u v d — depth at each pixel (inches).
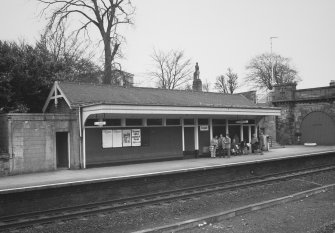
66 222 433.7
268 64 2568.9
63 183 507.2
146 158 797.9
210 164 721.0
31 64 852.6
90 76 1286.9
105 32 1208.8
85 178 554.3
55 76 881.5
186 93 997.2
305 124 1336.1
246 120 957.2
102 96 779.4
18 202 478.9
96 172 633.6
